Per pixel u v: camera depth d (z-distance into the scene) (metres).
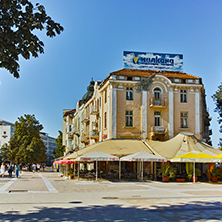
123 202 14.88
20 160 69.19
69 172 35.16
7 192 19.25
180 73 40.31
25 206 13.41
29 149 69.69
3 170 39.22
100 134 40.91
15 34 10.01
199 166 36.03
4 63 10.38
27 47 10.45
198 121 37.91
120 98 36.81
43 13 10.49
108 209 12.77
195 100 38.16
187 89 38.25
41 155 70.81
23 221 10.23
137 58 39.69
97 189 21.64
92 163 42.69
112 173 31.83
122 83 36.88
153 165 34.91
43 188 22.31
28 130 73.50
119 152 32.56
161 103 37.34
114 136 36.12
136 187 23.48
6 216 11.05
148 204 14.27
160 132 36.38
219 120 43.62
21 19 10.18
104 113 39.22
